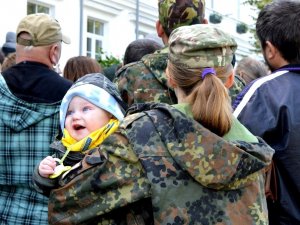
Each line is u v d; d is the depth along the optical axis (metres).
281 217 2.14
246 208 1.73
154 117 1.74
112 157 1.71
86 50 12.23
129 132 1.72
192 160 1.67
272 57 2.31
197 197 1.68
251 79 4.00
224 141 1.69
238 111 2.21
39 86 2.74
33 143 2.69
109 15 12.86
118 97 2.15
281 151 2.11
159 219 1.66
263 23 2.31
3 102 2.72
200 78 1.77
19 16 9.76
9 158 2.71
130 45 3.84
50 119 2.71
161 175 1.67
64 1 11.17
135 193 1.67
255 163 1.72
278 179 2.13
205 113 1.71
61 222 1.73
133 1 13.54
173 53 1.81
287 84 2.19
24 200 2.71
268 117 2.13
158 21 2.77
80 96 2.07
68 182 1.75
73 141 2.04
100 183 1.69
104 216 1.72
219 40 1.78
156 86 2.53
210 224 1.67
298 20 2.23
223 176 1.67
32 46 2.80
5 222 2.71
